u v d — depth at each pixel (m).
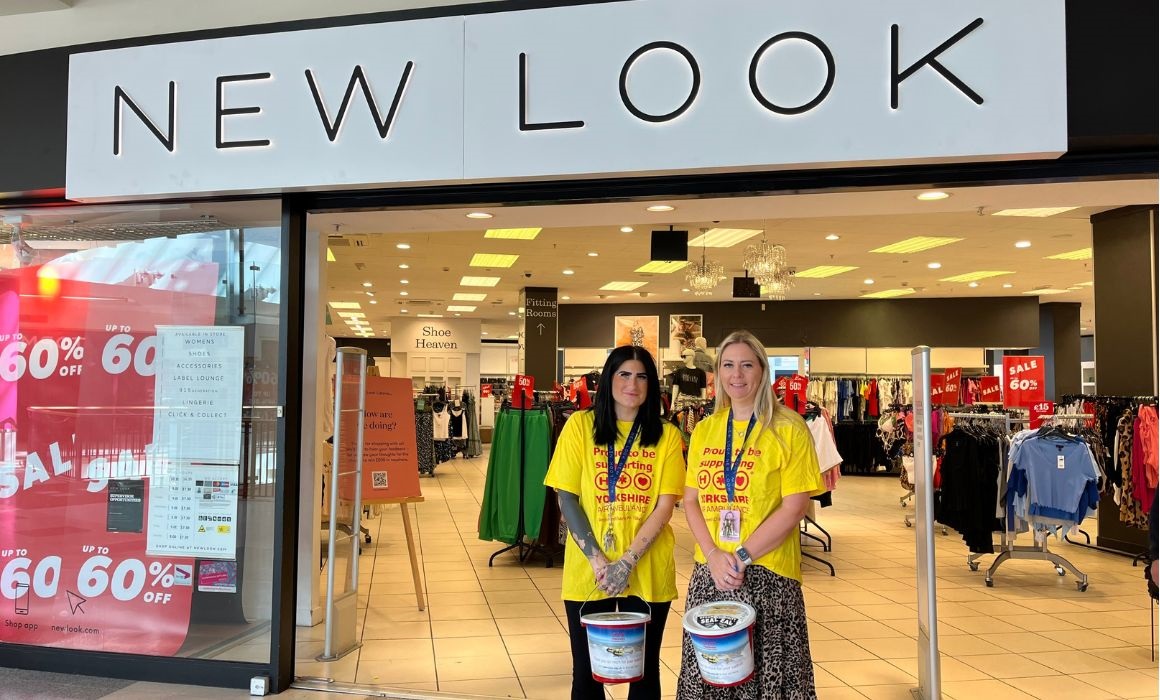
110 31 3.68
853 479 13.58
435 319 20.81
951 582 5.68
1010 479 5.49
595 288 14.64
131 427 3.64
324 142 3.24
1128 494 5.87
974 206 3.60
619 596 2.44
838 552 6.81
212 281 3.63
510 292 15.41
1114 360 7.23
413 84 3.18
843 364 16.11
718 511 2.35
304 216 3.57
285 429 3.39
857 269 12.22
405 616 4.65
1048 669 3.75
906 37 2.85
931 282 13.68
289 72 3.28
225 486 3.53
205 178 3.34
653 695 2.44
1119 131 2.79
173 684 3.41
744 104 2.95
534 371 14.57
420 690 3.38
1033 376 5.98
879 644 4.14
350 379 4.14
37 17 3.71
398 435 4.84
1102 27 2.82
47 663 3.57
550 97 3.09
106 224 3.77
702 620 2.14
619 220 3.96
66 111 3.54
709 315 16.62
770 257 9.09
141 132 3.40
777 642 2.26
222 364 3.59
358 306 18.17
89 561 3.63
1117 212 7.23
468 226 4.17
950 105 2.82
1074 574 5.46
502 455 6.25
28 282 3.79
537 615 4.68
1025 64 2.78
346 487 4.22
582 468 2.51
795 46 2.91
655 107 3.01
